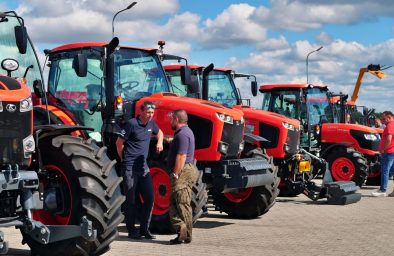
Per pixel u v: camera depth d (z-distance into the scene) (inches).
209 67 441.1
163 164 321.7
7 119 213.8
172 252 265.1
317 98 593.3
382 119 514.6
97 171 231.3
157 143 311.6
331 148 572.7
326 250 274.8
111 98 322.7
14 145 214.8
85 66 301.7
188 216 288.4
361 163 554.9
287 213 408.2
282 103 575.5
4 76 228.5
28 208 212.7
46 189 231.1
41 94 254.5
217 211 421.1
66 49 346.9
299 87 570.3
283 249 275.9
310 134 565.6
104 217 227.5
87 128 237.6
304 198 503.8
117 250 268.1
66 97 345.4
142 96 347.6
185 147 291.7
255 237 309.3
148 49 354.0
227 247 279.6
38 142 235.1
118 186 235.8
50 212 232.2
